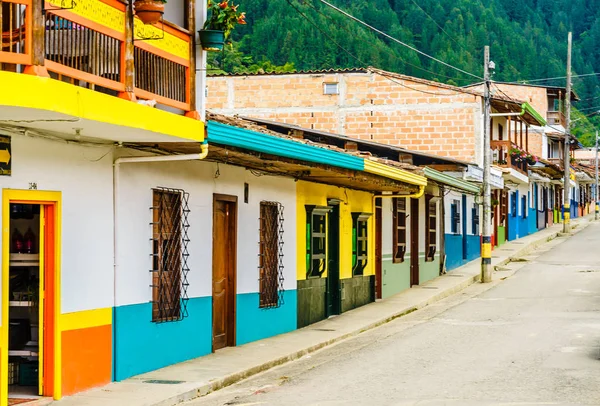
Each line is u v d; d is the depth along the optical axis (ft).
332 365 44.75
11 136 32.12
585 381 37.76
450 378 39.14
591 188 279.69
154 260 41.88
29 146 33.06
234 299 50.31
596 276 91.09
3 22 29.94
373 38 171.63
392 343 51.90
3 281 31.96
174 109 39.42
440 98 107.14
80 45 31.60
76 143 35.58
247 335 52.13
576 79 337.72
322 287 64.28
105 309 37.78
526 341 50.06
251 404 35.12
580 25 375.86
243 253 51.55
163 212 42.42
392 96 108.68
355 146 97.25
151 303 41.39
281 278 56.70
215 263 48.62
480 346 48.75
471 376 39.45
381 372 41.60
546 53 295.48
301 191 59.77
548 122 202.08
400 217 82.74
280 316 56.70
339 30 165.37
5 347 32.01
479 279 94.48
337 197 66.28
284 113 111.75
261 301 54.08
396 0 189.98
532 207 166.81
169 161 42.57
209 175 46.93
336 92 110.52
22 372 35.40
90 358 36.76
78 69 31.37
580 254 119.24
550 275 94.17
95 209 37.06
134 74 34.60
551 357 44.29
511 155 127.44
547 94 197.57
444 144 106.83
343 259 67.87
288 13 173.37
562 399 33.99
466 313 65.98
